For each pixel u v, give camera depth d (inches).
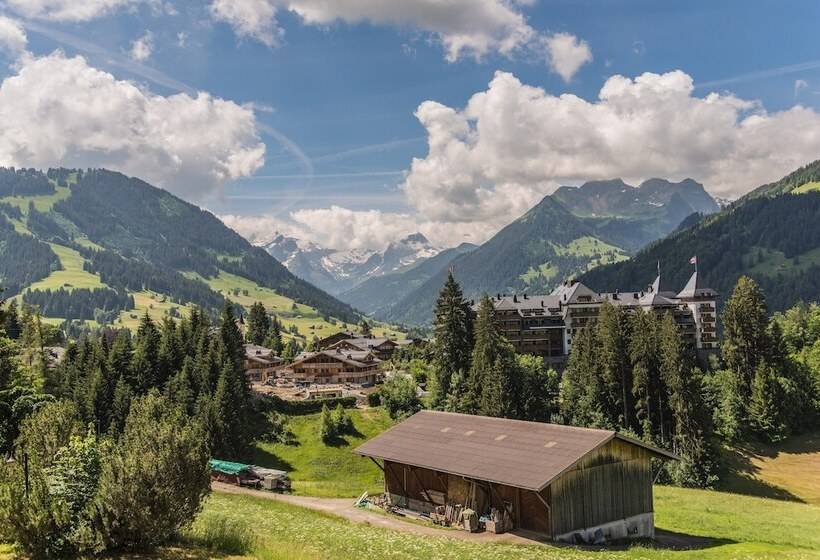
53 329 7180.1
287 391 5787.4
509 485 1716.3
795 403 4852.4
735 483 4040.4
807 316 7504.9
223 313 5108.3
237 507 1935.3
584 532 1790.1
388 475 2265.0
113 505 967.6
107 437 1160.8
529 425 2108.8
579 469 1812.3
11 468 1035.3
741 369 5152.6
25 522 912.9
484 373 4441.4
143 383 4503.0
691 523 2274.9
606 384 4628.4
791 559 1562.5
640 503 1937.7
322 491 2657.5
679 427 4082.2
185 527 1141.1
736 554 1621.6
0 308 2204.7
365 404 5113.2
